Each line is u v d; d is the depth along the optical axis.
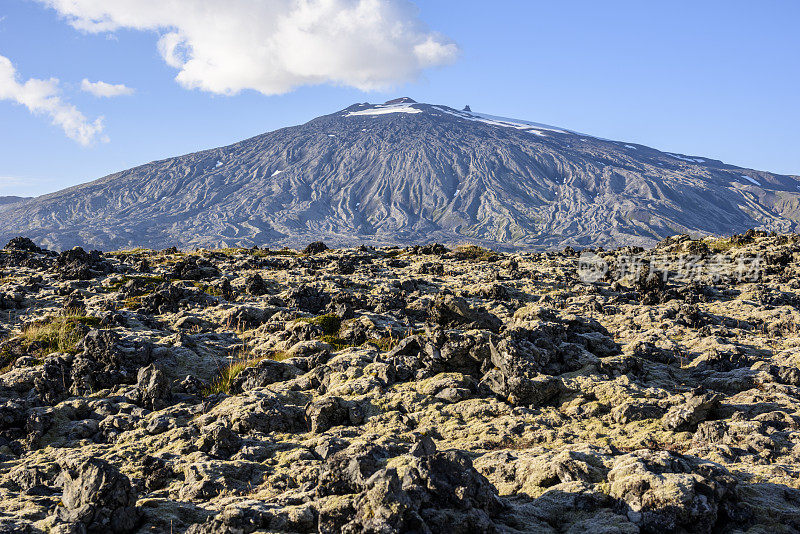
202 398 22.20
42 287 43.59
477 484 11.13
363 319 32.16
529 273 56.09
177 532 11.62
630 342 29.41
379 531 9.70
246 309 35.16
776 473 13.77
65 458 16.44
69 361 24.02
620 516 11.00
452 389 20.17
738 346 29.67
